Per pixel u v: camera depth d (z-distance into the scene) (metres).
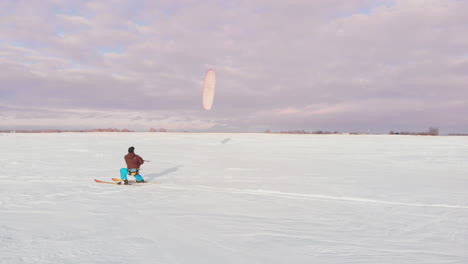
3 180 11.25
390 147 32.06
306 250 4.38
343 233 5.33
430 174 14.58
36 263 3.64
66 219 5.89
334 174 14.16
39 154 22.48
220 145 34.12
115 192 9.10
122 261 3.78
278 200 8.27
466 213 7.08
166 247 4.37
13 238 4.63
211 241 4.70
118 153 23.95
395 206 7.81
